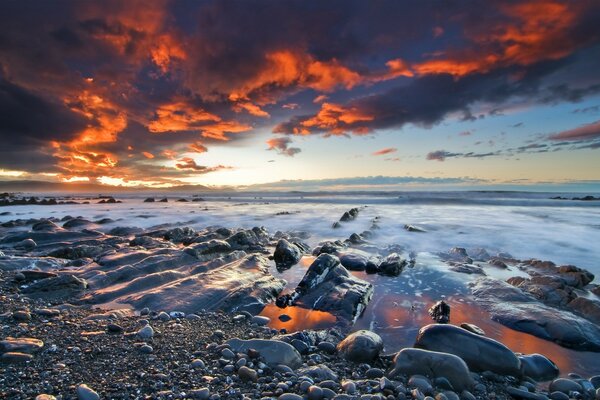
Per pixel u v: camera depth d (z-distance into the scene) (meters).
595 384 4.53
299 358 4.73
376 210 31.20
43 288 7.92
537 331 6.30
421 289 8.98
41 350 4.49
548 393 4.33
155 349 4.85
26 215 30.58
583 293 8.61
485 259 12.52
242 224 22.84
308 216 26.41
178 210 33.53
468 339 4.90
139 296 7.80
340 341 5.76
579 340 5.80
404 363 4.42
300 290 8.50
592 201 41.38
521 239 16.19
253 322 6.75
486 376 4.56
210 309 7.45
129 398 3.46
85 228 20.48
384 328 6.63
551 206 36.09
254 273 10.14
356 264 11.21
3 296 7.34
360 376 4.43
